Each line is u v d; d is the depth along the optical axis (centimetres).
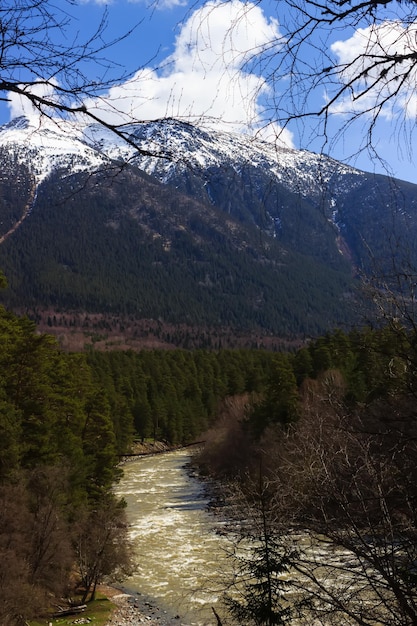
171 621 1828
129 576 2314
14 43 228
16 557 1964
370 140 251
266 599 591
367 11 230
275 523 395
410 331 293
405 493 306
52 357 3284
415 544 310
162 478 4616
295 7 230
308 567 401
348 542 325
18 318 3394
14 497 2156
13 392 2723
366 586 331
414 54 230
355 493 323
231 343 19825
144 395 7850
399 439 307
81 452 2905
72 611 2091
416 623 302
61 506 2428
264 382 6744
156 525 2984
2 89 230
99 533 2364
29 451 2620
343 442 335
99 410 3331
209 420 7769
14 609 1773
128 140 235
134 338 19612
